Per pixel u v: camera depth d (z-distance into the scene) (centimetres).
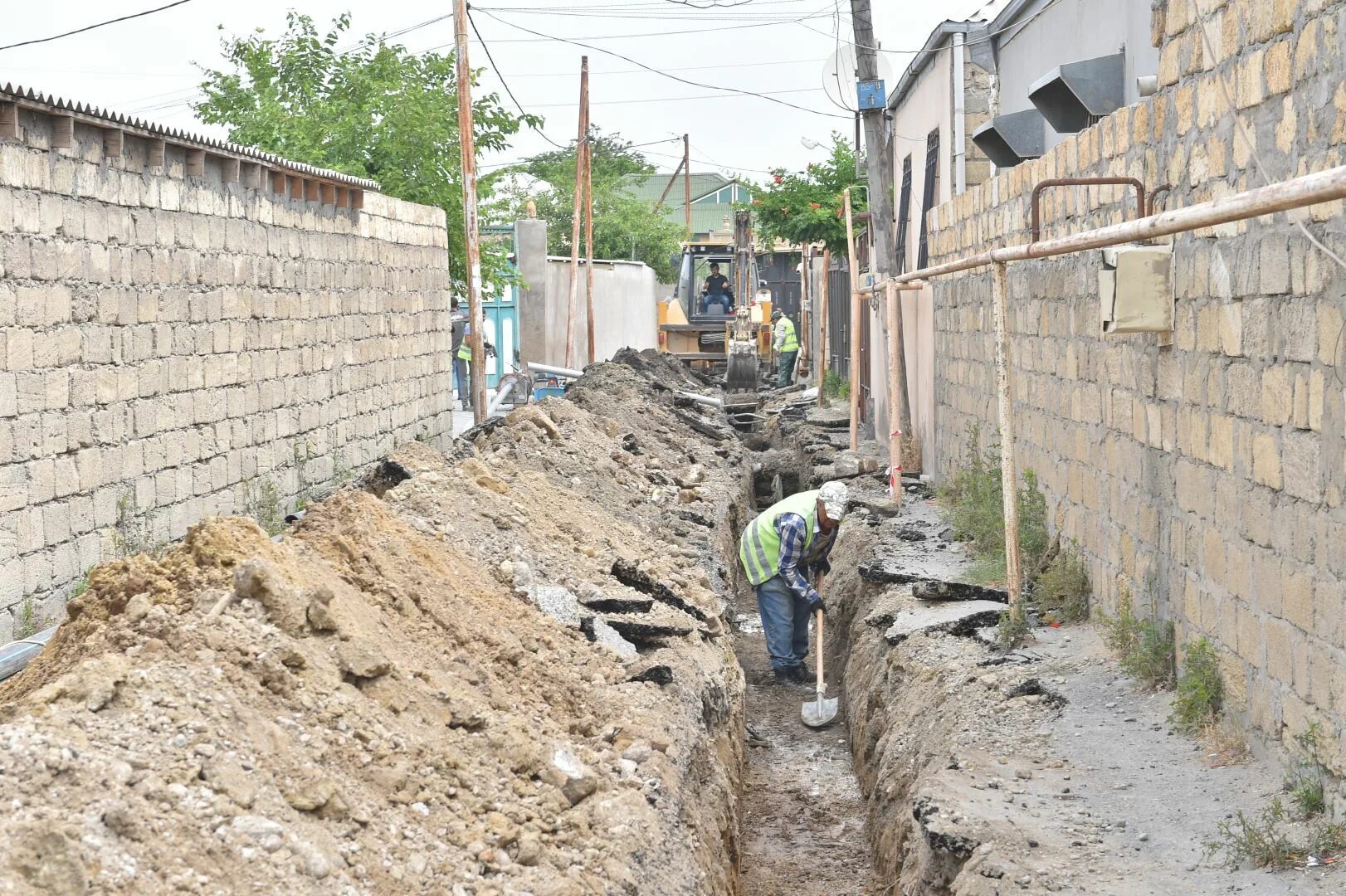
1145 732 625
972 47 1495
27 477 855
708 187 7719
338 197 1438
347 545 584
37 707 372
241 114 2156
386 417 1609
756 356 2991
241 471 1194
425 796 436
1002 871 484
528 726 528
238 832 358
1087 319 823
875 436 1900
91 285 932
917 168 1817
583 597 765
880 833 706
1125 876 475
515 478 951
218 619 450
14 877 306
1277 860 471
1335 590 484
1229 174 586
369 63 2194
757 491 1872
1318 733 497
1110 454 777
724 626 920
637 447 1420
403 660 517
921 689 761
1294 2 517
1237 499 579
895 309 1247
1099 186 796
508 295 2712
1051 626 825
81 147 920
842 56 1653
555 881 424
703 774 646
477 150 2180
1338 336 477
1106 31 1108
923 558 1034
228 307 1158
